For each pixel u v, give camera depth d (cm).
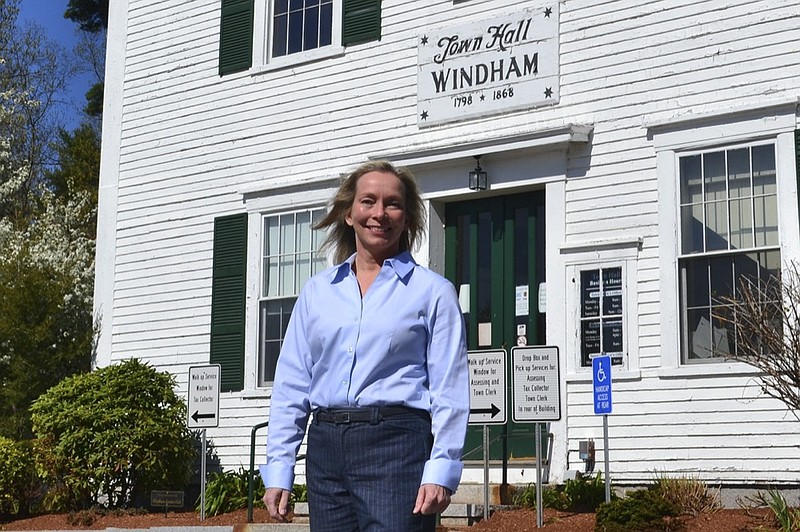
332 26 1321
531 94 1145
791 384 848
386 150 1251
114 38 1543
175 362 1405
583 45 1121
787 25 1002
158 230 1451
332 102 1308
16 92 2706
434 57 1224
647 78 1077
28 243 1975
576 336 1083
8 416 1605
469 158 1169
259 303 1336
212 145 1412
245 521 1105
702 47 1049
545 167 1127
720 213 1020
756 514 888
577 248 1092
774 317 922
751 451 970
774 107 993
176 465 1275
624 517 873
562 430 1079
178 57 1466
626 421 1043
